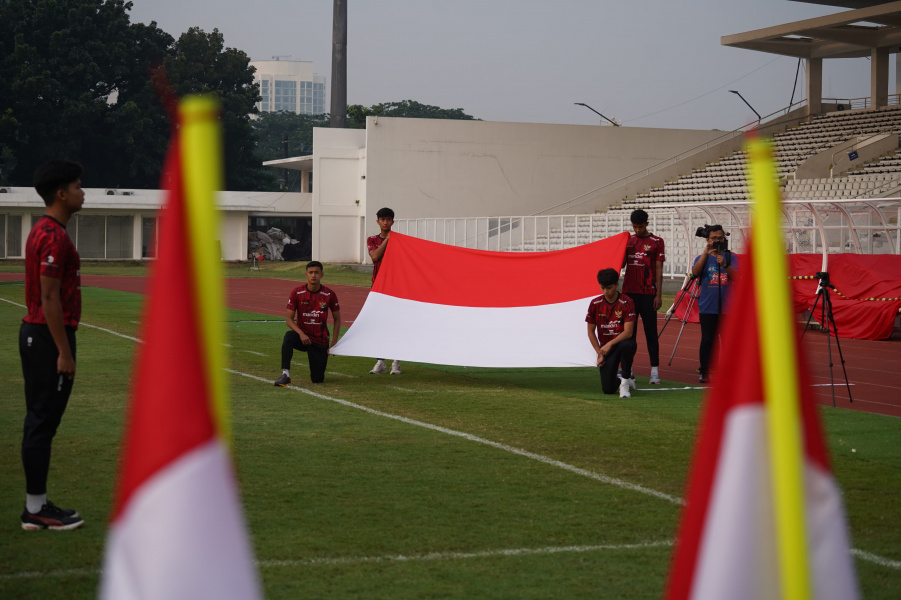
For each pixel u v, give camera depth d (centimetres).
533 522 694
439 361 1397
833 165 4828
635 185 6088
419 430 1044
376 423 1084
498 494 773
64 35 7606
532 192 6144
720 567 172
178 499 151
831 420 1173
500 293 1485
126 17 8062
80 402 1188
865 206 2650
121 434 988
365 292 3859
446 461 891
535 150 6125
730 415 170
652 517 711
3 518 681
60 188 643
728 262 1460
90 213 6419
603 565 600
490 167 6091
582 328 1400
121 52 7850
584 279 1459
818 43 5759
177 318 144
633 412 1185
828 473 171
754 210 152
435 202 6047
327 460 888
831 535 172
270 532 659
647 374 1612
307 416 1125
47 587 545
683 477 838
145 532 153
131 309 2764
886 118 5338
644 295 1444
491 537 655
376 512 714
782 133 5819
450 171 6047
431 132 6016
